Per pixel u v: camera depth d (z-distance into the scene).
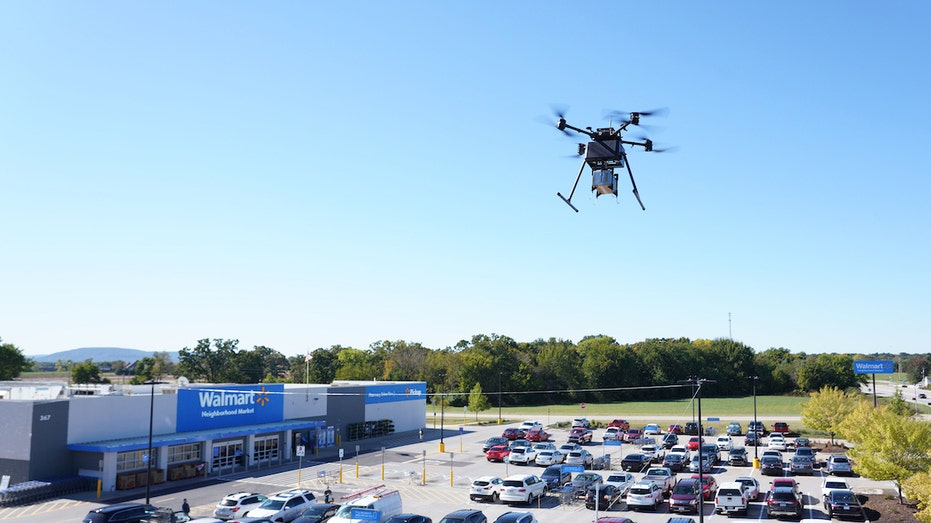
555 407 136.88
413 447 72.31
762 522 37.50
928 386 196.62
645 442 72.69
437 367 155.25
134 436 51.28
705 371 157.00
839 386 151.12
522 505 41.97
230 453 56.88
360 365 152.00
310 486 48.75
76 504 41.97
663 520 37.50
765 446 70.94
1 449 45.97
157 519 31.84
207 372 159.62
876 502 41.59
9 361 116.94
